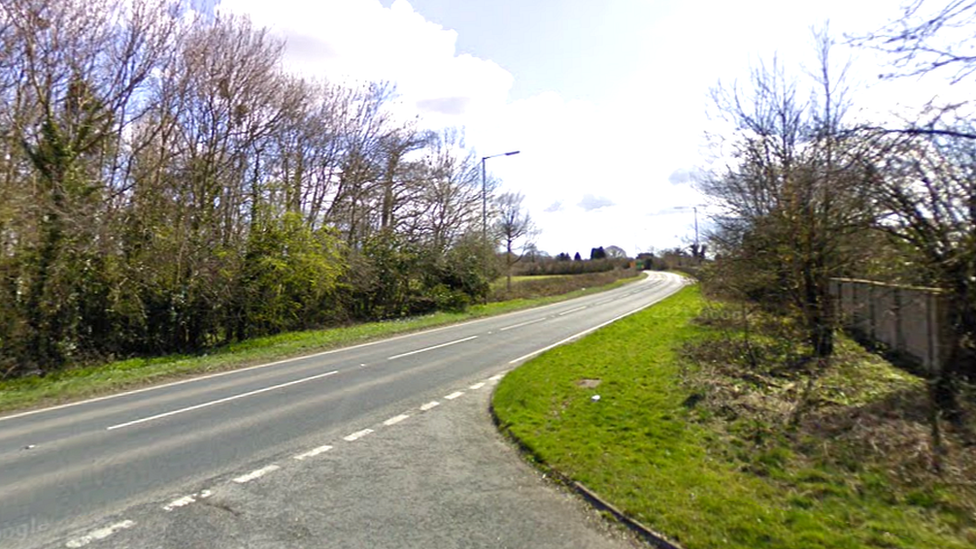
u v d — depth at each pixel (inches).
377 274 898.7
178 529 147.6
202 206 614.5
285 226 691.4
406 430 248.2
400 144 1005.8
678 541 134.6
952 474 164.7
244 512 158.2
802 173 337.4
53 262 454.0
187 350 583.2
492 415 275.4
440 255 1031.6
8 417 289.6
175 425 260.2
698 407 253.6
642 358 402.9
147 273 556.4
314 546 137.3
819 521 139.3
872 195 251.3
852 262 336.8
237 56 652.7
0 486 181.2
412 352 511.8
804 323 384.8
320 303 796.0
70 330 477.4
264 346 559.2
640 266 3262.8
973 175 210.5
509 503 163.9
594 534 143.3
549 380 338.0
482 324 787.4
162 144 594.6
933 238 231.1
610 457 195.2
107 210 527.5
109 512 159.0
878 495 153.9
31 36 475.8
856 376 312.7
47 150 470.0
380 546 136.9
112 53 550.0
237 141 669.3
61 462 205.8
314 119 861.2
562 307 1090.1
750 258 439.8
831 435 206.2
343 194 928.3
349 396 321.4
